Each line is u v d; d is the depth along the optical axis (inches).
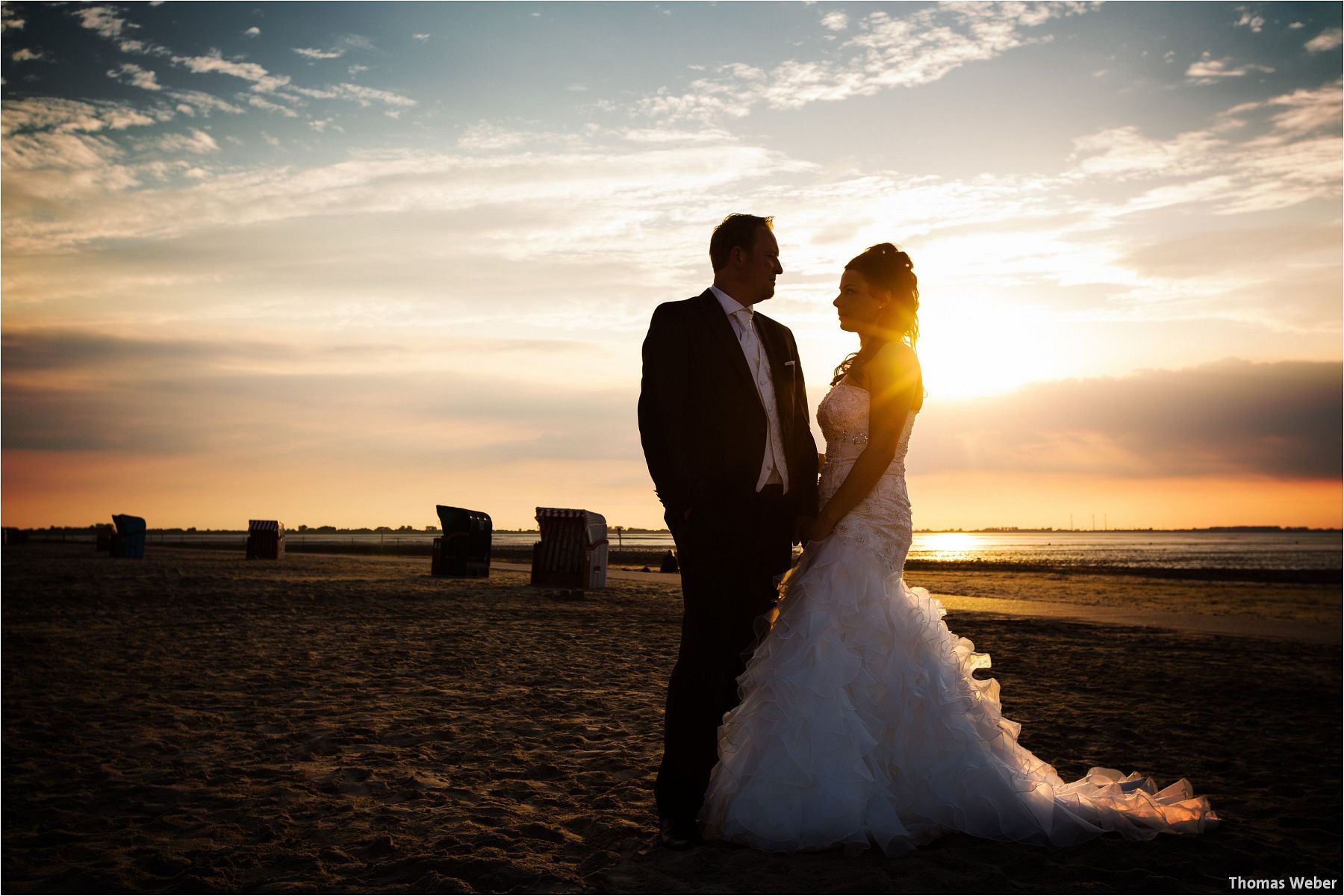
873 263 141.3
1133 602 860.6
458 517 879.7
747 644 134.6
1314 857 127.6
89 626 427.2
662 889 109.5
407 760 185.0
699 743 130.6
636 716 232.8
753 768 126.9
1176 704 277.1
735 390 133.8
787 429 138.8
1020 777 130.6
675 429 130.5
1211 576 1531.7
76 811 151.8
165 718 226.4
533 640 394.9
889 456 134.3
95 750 194.4
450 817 145.1
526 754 189.9
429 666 316.2
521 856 126.3
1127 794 139.8
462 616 497.4
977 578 1405.0
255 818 146.3
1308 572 1701.5
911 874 112.1
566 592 636.7
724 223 139.3
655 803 153.1
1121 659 380.2
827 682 126.0
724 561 132.4
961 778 126.6
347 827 141.0
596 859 121.6
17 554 1464.1
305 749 195.0
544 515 746.2
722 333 135.0
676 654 357.4
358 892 114.3
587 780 169.0
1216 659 382.0
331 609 529.0
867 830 121.0
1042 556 3688.5
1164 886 110.7
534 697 258.1
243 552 1847.9
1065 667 357.7
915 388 137.2
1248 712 265.4
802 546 142.9
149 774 174.7
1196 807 136.8
